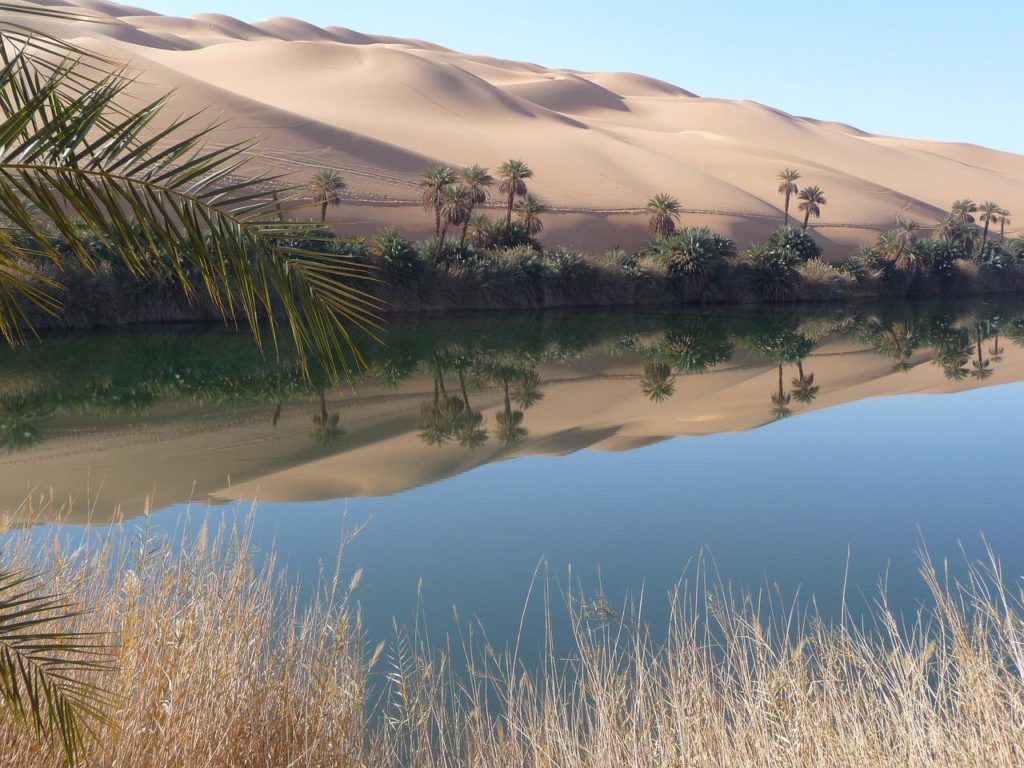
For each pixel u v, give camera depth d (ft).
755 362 107.34
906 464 52.70
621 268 182.29
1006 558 34.22
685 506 42.60
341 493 44.86
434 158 292.81
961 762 11.87
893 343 128.26
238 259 9.11
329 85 376.68
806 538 37.14
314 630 16.60
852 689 13.61
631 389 86.17
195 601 15.12
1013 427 65.77
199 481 47.09
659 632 23.95
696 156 387.14
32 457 52.65
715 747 13.16
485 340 124.26
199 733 13.14
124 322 120.06
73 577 15.75
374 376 92.12
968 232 247.91
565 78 516.32
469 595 28.96
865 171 447.42
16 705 9.33
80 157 8.41
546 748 13.71
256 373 90.79
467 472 50.57
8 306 10.16
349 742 14.71
